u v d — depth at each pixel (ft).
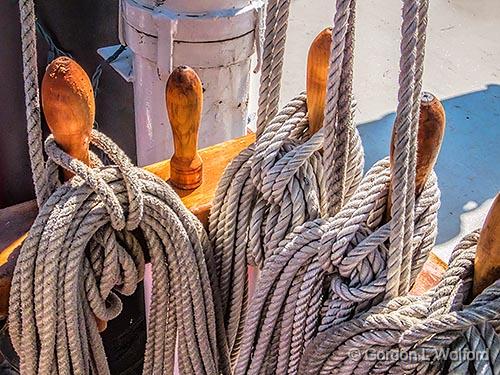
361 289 3.18
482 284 3.07
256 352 3.69
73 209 3.30
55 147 3.39
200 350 3.93
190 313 3.82
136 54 5.41
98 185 3.30
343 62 3.16
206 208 3.92
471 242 3.24
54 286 3.30
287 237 3.46
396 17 13.85
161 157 5.90
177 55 5.14
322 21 13.51
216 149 4.34
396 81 11.94
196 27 4.99
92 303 3.53
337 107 3.24
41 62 6.21
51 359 3.46
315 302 3.39
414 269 3.35
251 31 5.20
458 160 10.37
